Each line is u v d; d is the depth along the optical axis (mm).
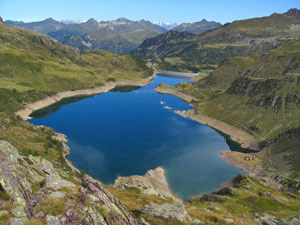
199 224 33875
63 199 21500
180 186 103188
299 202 81688
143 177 101562
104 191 26547
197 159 132750
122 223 22906
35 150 101438
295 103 192625
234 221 42938
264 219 53000
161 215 33125
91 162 118625
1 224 15891
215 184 107250
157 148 144125
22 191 20406
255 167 125812
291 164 119438
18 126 139125
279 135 165375
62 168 90812
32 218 17812
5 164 21812
